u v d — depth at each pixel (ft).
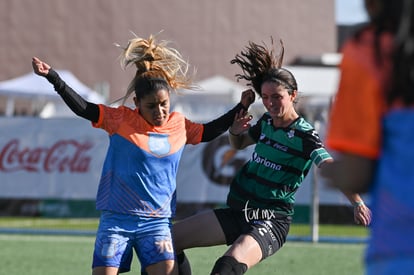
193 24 232.32
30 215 112.16
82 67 223.71
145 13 228.43
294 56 241.76
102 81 224.53
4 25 219.82
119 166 45.50
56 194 110.63
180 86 48.34
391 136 22.33
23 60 220.64
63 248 91.66
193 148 107.96
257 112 146.30
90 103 45.50
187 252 76.07
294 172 48.34
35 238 100.78
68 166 110.52
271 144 48.52
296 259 84.69
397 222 22.06
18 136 111.14
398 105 22.20
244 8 236.43
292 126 47.93
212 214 49.62
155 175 45.50
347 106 22.91
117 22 226.38
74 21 223.92
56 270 76.07
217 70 233.55
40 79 174.70
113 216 45.50
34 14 221.46
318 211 105.91
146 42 47.57
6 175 111.45
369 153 22.71
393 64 22.18
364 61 22.63
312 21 244.22
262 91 47.88
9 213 112.06
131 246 45.93
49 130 110.83
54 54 222.28
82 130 110.22
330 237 103.60
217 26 233.96
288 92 47.65
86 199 110.42
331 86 189.47
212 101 177.17
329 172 24.71
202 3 232.94
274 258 84.94
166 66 47.75
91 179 110.11
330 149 24.18
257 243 47.11
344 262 83.15
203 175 107.86
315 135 47.57
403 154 22.06
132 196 45.34
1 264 79.15
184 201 107.65
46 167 110.83
